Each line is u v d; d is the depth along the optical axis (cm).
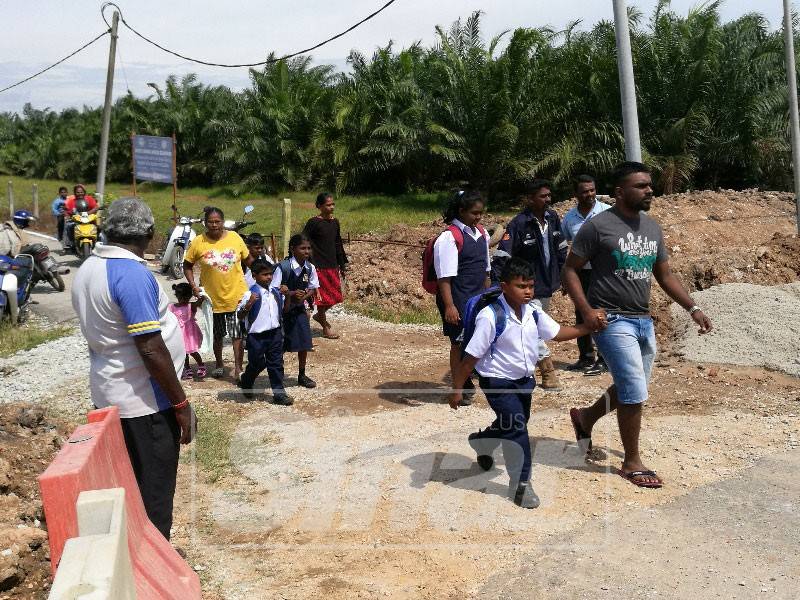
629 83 862
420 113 2688
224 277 823
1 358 991
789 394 716
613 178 539
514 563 439
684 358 838
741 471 557
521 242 762
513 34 2412
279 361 727
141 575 335
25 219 1351
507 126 2398
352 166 2970
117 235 394
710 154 2372
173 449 415
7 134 5831
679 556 444
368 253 1373
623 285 532
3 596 400
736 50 2347
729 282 1056
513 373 499
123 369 398
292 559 453
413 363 873
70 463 304
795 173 1402
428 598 409
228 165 3522
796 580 418
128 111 4128
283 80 3378
